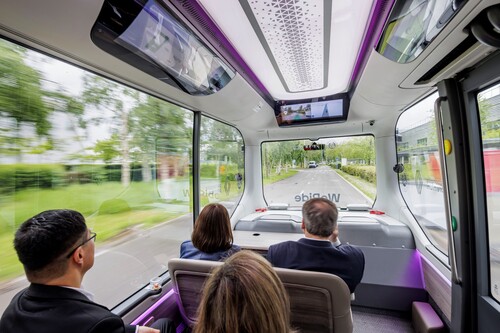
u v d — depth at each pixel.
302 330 1.09
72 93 1.12
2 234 0.87
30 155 0.95
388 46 1.18
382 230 2.44
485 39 0.90
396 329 2.00
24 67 0.94
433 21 0.94
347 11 1.04
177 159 1.95
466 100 1.29
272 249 1.36
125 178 1.41
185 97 1.75
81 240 0.81
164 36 1.06
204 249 1.46
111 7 0.82
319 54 1.45
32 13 0.76
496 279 1.21
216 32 1.17
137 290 1.46
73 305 0.73
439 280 1.83
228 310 0.49
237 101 2.04
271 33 1.21
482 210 1.26
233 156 3.10
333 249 1.22
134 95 1.49
